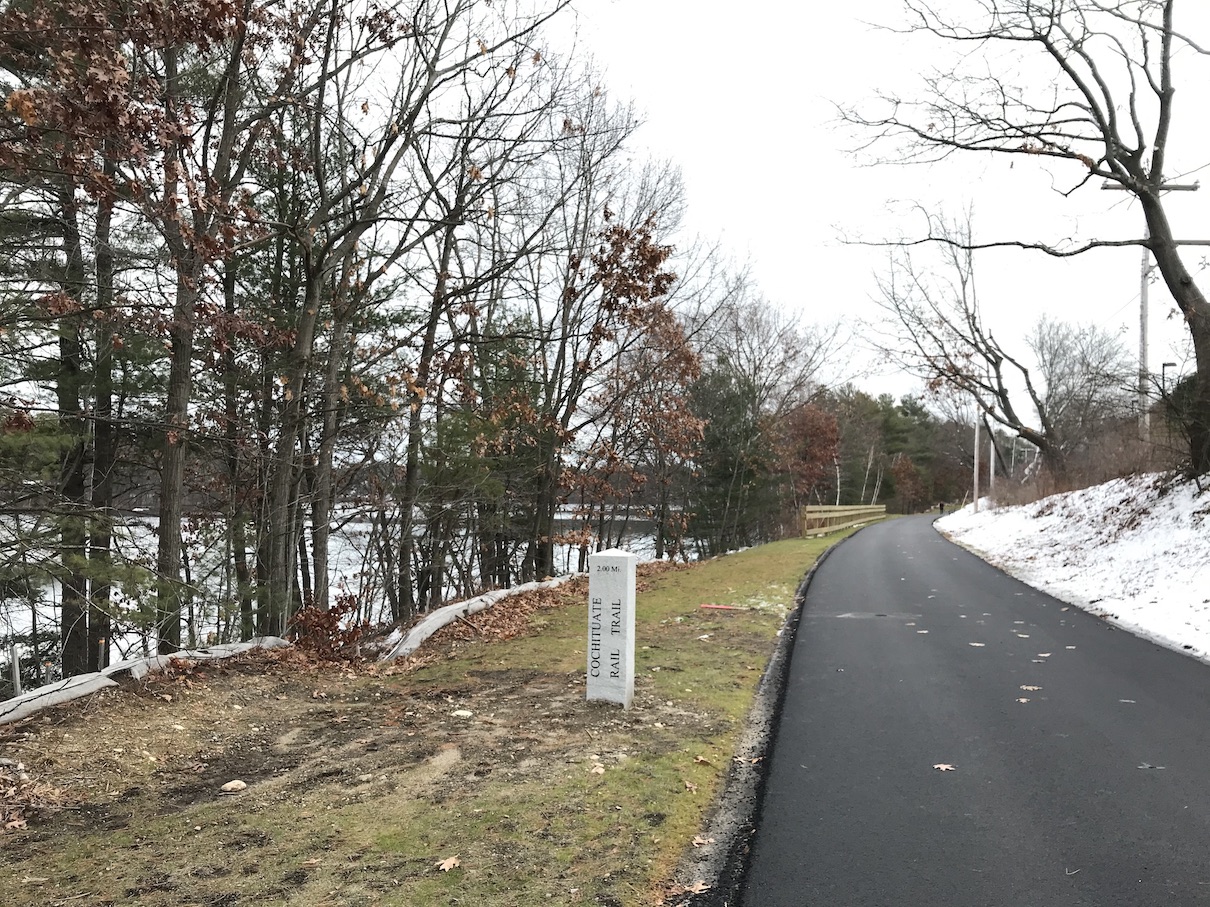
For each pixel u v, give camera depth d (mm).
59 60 5691
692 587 15773
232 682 7820
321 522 12031
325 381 11828
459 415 14648
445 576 19469
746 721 6547
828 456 48500
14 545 7398
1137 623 10828
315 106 10648
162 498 9125
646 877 3801
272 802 4836
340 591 17688
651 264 14852
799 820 4520
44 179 8211
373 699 7418
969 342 34375
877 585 15828
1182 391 17344
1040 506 26609
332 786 5098
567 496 21672
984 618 11625
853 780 5141
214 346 9555
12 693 9984
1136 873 3820
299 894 3654
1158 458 20312
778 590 14852
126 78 5746
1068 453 39781
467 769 5348
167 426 8172
